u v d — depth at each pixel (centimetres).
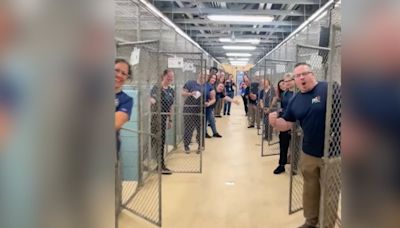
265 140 940
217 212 450
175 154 792
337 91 324
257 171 652
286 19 930
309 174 362
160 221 402
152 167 610
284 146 628
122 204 449
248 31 1171
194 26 1062
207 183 575
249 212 450
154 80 609
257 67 1489
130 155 534
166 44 793
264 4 780
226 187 554
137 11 535
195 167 679
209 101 1008
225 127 1277
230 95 1706
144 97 557
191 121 788
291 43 918
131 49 498
